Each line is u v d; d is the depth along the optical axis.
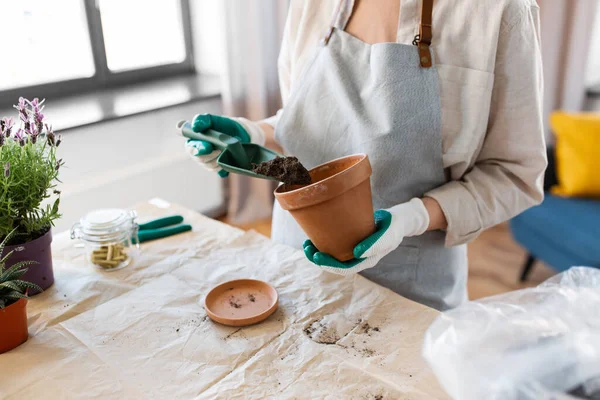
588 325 0.64
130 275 1.09
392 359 0.84
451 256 1.18
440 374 0.64
